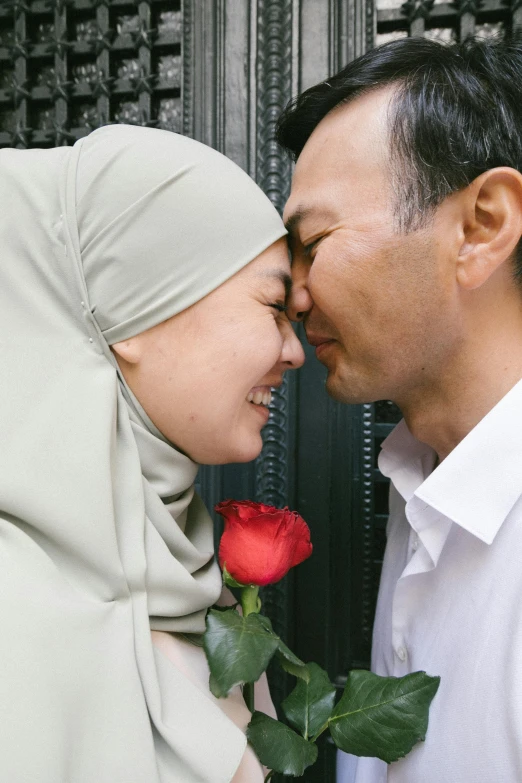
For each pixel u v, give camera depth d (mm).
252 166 988
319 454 985
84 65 1101
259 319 542
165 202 523
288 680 989
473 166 563
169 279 524
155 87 1040
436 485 585
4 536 473
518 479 566
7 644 413
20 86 1074
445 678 576
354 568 989
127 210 520
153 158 536
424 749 566
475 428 586
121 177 529
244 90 994
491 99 577
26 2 1084
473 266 574
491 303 602
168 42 1040
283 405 986
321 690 572
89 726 425
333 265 593
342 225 593
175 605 515
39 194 549
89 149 555
